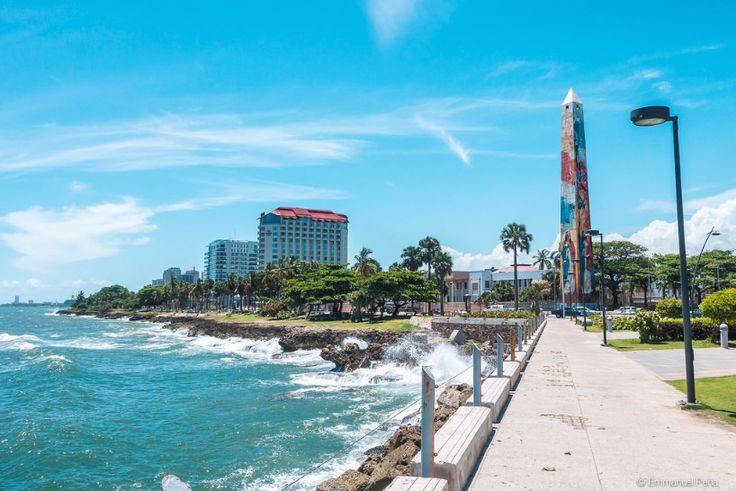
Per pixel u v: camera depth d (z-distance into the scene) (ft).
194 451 81.10
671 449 30.78
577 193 336.70
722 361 78.54
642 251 405.18
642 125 47.57
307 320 320.50
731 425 36.99
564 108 344.90
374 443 77.56
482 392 40.29
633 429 35.53
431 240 374.84
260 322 329.72
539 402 44.83
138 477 71.41
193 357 226.17
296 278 377.50
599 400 45.98
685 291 45.65
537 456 28.96
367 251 356.59
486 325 180.96
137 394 133.08
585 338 128.88
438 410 55.83
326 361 198.39
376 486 43.65
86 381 153.79
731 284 322.75
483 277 516.73
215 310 585.63
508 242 319.47
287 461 73.51
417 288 295.28
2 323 583.99
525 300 410.93
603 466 27.43
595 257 391.24
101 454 81.00
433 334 187.62
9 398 126.82
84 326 512.22
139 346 288.51
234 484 66.23
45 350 236.02
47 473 73.67
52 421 101.50
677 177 47.47
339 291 321.52
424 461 19.63
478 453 28.73
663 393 49.93
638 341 115.75
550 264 476.54
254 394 127.54
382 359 167.84
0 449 84.07
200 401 120.98
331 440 82.84
